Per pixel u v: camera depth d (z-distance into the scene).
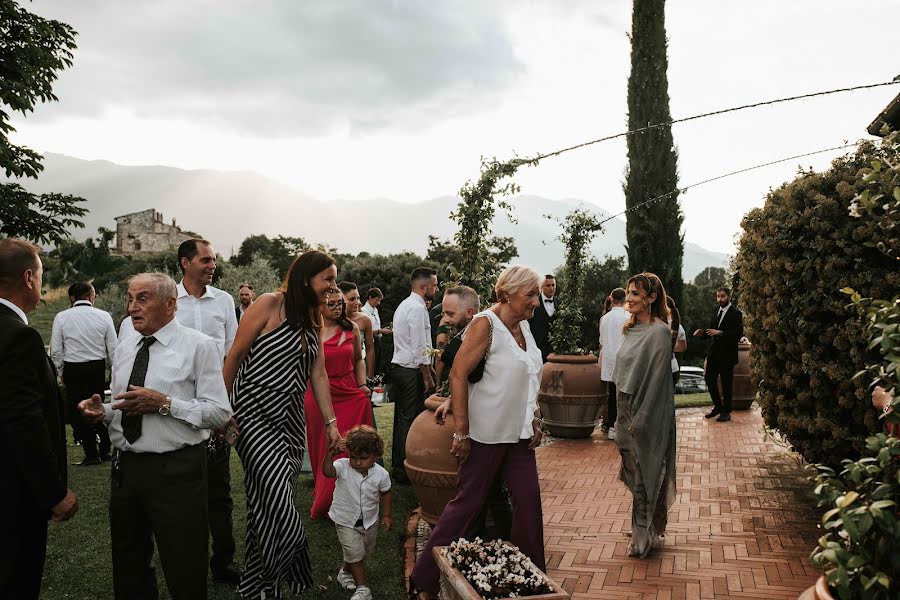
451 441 4.88
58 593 4.10
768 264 5.50
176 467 3.25
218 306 4.82
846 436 4.93
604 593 4.18
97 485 6.59
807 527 5.36
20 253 2.95
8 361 2.75
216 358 3.44
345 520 4.10
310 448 5.51
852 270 4.77
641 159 17.64
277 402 3.88
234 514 5.68
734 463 7.57
